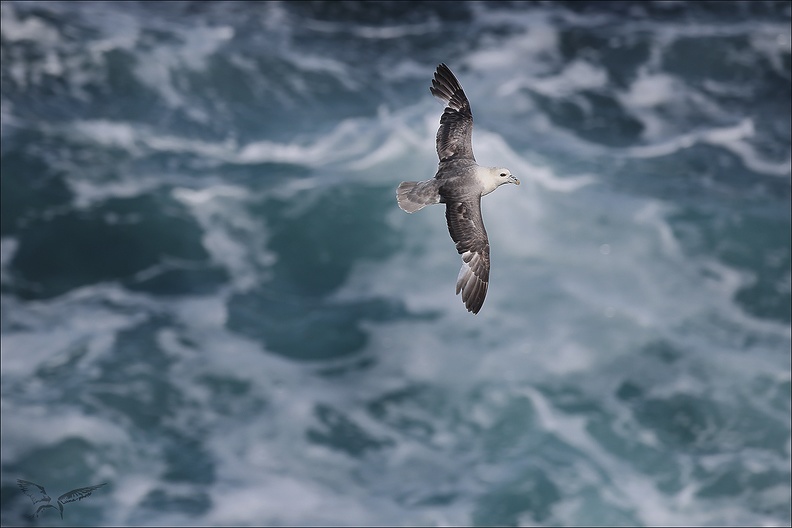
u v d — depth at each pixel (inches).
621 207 1210.0
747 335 1090.7
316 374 1037.8
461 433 992.9
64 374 1019.9
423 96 1354.6
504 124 1323.8
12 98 1304.1
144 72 1350.9
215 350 1051.3
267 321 1092.5
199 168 1248.8
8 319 1076.5
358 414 1002.1
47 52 1352.1
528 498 938.7
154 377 1019.3
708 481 960.3
